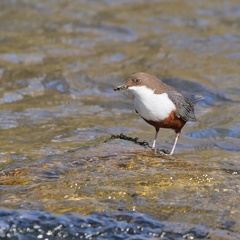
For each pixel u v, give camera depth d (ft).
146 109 35.65
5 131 45.55
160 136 45.39
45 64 60.44
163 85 36.06
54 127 46.68
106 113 50.88
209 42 68.44
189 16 77.66
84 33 70.28
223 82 57.52
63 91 55.31
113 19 75.41
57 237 27.94
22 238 27.94
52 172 33.32
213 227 28.25
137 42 68.54
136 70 60.54
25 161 37.17
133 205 29.86
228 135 46.24
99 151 36.06
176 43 68.23
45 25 71.92
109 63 62.23
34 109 50.60
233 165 35.76
